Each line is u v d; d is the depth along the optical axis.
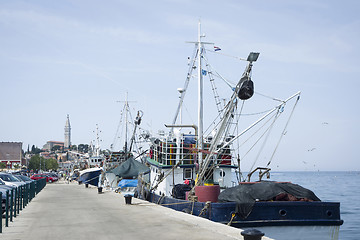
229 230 13.59
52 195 33.16
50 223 15.48
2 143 171.88
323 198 74.81
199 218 16.89
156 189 27.27
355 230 36.34
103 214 18.62
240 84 19.69
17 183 28.44
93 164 73.25
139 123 41.12
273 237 17.11
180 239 11.96
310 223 17.27
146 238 12.16
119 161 50.47
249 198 17.23
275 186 18.08
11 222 15.66
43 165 186.38
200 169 23.66
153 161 28.64
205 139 27.08
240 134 22.28
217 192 18.97
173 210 20.31
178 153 25.19
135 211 19.94
